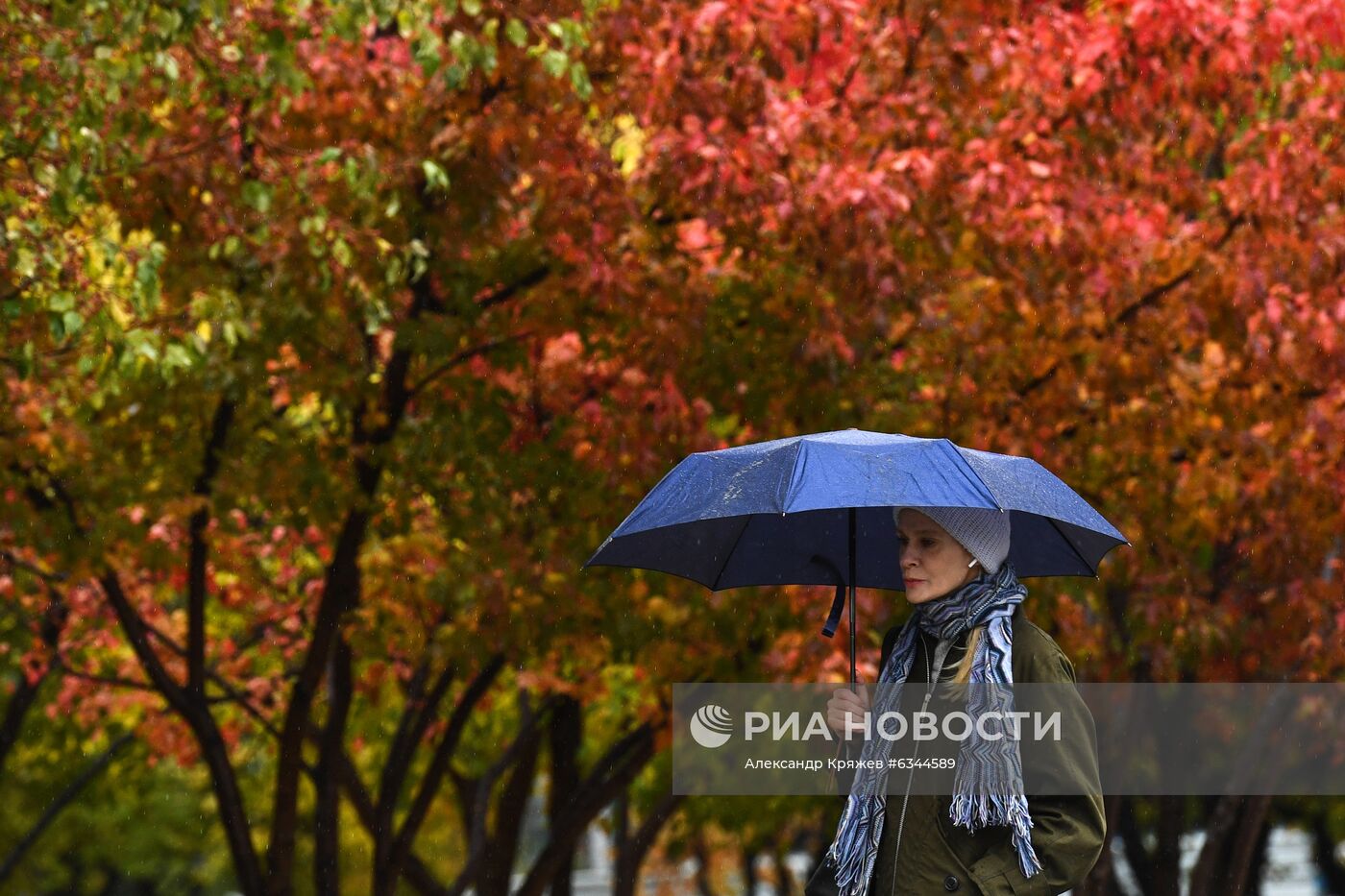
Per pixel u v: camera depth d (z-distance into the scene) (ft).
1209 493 45.32
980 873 17.53
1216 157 54.34
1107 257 42.88
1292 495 45.78
